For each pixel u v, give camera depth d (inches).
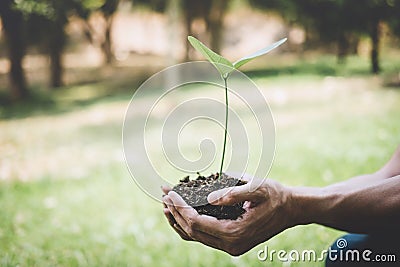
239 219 37.1
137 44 436.1
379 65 265.3
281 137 150.5
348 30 269.6
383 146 132.0
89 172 132.4
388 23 258.2
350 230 41.4
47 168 140.6
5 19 269.3
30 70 359.3
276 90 230.8
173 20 236.4
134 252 78.0
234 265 69.0
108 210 101.6
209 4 337.7
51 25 281.3
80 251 79.0
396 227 40.9
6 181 128.8
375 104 187.6
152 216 95.9
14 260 73.6
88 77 340.2
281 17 335.6
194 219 36.7
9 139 180.4
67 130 190.2
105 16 351.6
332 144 138.7
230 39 402.0
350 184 44.0
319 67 290.2
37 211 103.1
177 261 73.4
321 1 270.2
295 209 39.4
